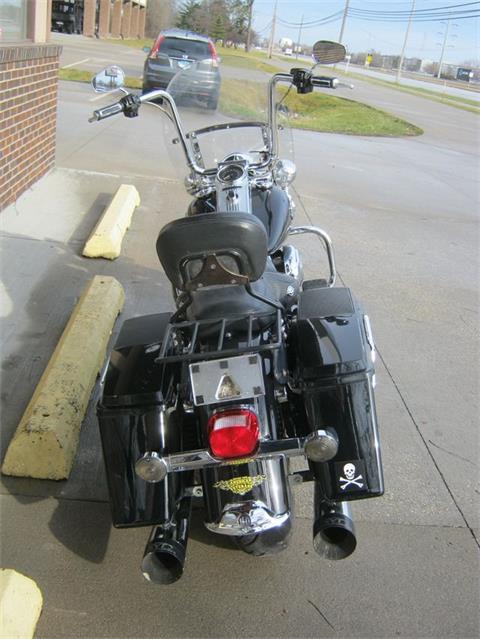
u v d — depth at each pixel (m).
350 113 20.94
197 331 2.39
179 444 2.49
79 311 4.35
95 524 3.00
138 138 10.65
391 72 90.75
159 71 14.90
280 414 2.54
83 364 3.77
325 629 2.54
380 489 2.30
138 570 2.78
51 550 2.85
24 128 6.68
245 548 2.56
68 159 8.87
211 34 65.56
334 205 8.44
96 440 3.52
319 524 2.26
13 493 3.14
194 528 2.99
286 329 2.72
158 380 2.41
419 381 4.27
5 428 3.54
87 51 29.98
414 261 6.58
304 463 3.40
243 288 2.33
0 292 4.96
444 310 5.41
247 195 3.23
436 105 31.50
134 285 5.36
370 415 2.33
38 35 7.12
